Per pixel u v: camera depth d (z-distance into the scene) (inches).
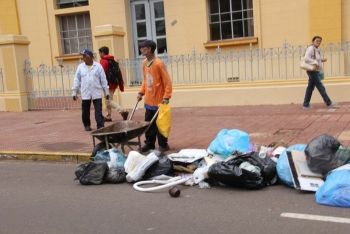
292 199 224.1
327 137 240.8
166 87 313.7
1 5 717.9
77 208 227.0
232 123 412.8
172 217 207.2
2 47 601.0
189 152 285.1
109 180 269.1
